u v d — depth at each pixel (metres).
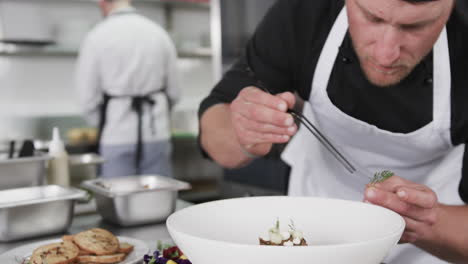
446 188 1.41
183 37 4.68
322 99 1.43
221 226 0.74
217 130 1.38
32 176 1.49
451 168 1.40
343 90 1.37
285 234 0.70
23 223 1.21
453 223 0.98
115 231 1.30
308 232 0.76
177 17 4.70
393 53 0.89
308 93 1.48
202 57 4.85
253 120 0.96
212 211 0.75
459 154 1.38
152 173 3.23
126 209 1.31
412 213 0.86
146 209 1.34
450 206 1.05
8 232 1.20
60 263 0.97
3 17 3.79
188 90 4.84
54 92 4.14
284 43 1.45
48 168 1.63
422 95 1.26
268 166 2.25
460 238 0.97
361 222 0.73
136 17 3.00
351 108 1.38
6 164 1.43
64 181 1.64
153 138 3.13
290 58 1.46
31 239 1.24
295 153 1.76
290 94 0.94
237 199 0.78
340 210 0.76
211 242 0.57
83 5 4.14
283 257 0.54
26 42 3.70
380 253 0.59
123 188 1.46
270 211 0.79
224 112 1.44
